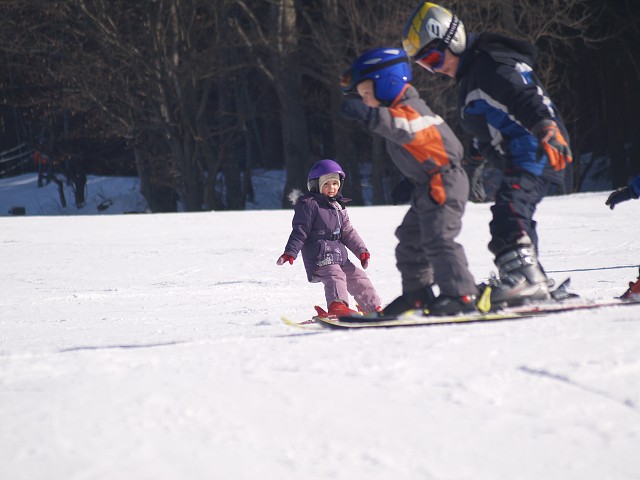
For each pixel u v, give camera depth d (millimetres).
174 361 8164
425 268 12711
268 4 118062
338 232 17797
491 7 101875
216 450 5410
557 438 5672
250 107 122688
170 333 15461
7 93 112125
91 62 96312
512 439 5656
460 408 6332
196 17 99312
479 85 12008
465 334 9328
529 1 106625
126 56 96500
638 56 117188
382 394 6727
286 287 23797
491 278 12273
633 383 6867
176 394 6703
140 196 127438
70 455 5266
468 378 7133
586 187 135250
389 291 21484
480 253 29969
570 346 8234
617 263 25422
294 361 7980
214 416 6113
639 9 115250
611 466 5176
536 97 11625
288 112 107750
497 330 9492
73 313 19594
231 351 8734
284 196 108562
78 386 6961
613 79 123062
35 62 106812
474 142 13227
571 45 107188
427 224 11867
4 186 132875
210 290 23484
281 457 5301
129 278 26812
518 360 7727
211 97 138000
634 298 12805
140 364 8031
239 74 119062
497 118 12031
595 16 114125
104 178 135750
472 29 99312
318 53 112125
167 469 5051
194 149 101688
